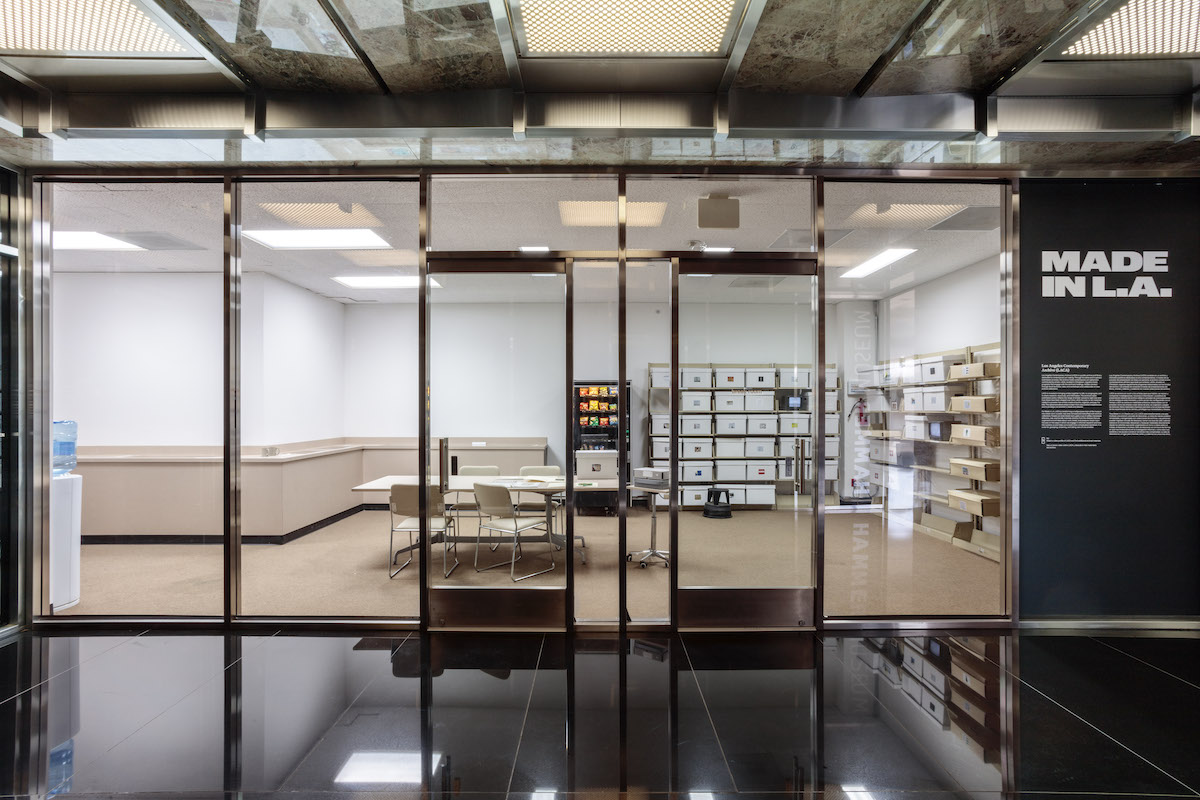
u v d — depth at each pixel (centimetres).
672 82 303
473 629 363
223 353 368
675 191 376
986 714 260
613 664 313
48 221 378
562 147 334
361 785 208
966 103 315
